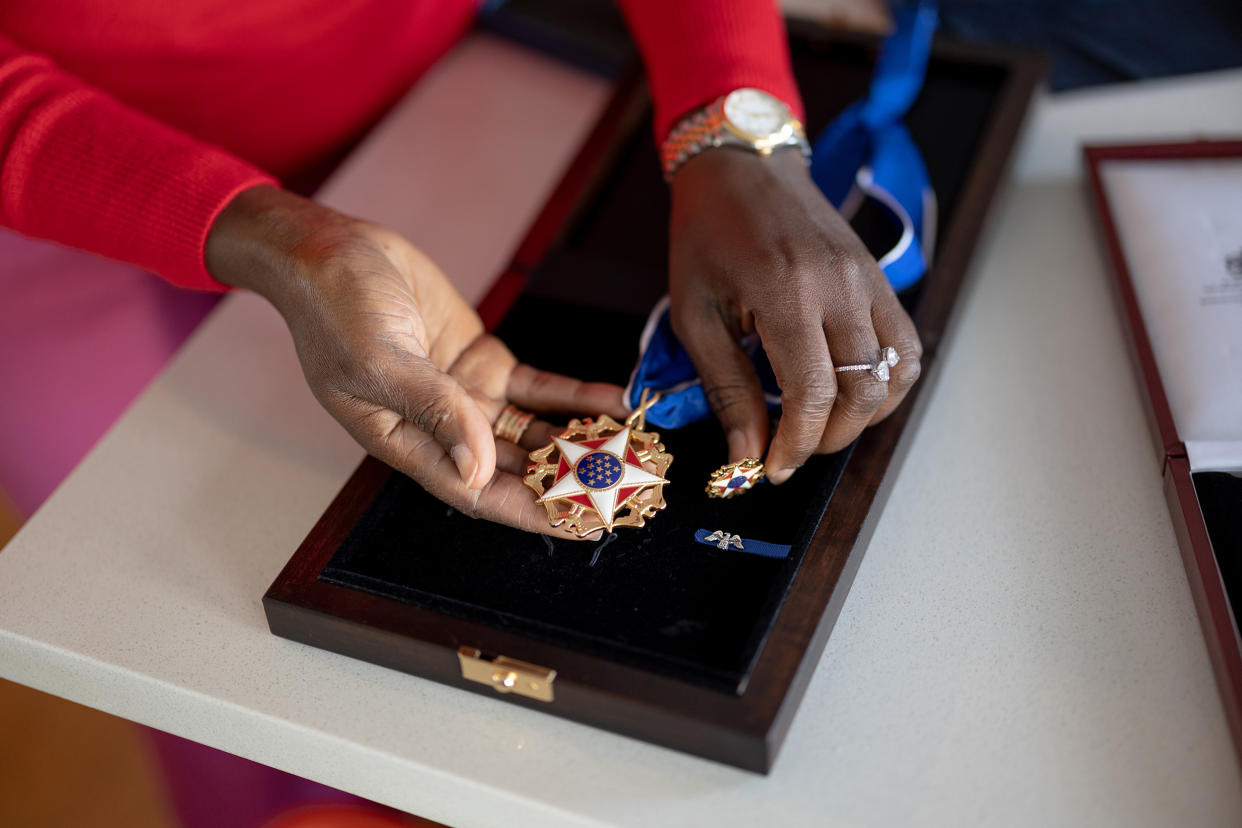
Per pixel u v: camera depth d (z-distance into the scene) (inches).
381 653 27.4
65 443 38.7
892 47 35.3
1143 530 29.0
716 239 29.0
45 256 37.0
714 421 29.7
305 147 38.7
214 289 30.5
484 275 34.2
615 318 31.5
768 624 26.5
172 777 36.3
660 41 32.4
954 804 26.0
